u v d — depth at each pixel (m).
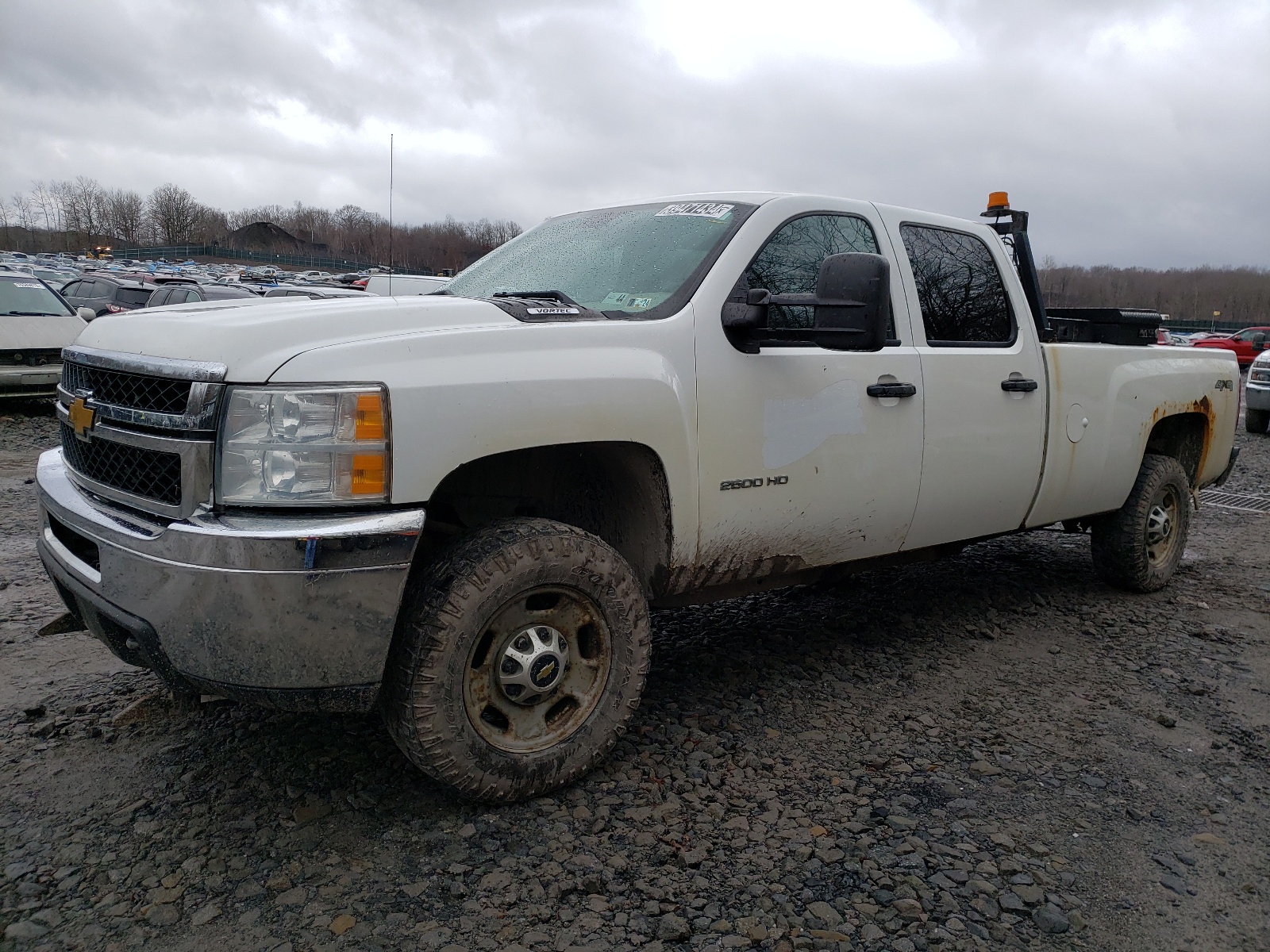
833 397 3.44
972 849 2.67
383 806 2.78
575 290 3.40
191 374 2.42
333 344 2.50
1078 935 2.34
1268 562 6.09
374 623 2.45
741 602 4.96
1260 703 3.80
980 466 4.02
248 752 3.07
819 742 3.32
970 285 4.13
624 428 2.88
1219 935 2.36
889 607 4.92
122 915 2.27
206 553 2.35
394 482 2.46
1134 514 5.02
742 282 3.28
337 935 2.22
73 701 3.45
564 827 2.70
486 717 2.83
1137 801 2.99
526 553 2.70
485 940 2.22
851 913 2.38
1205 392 5.36
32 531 5.89
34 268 41.22
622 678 2.96
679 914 2.35
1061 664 4.16
